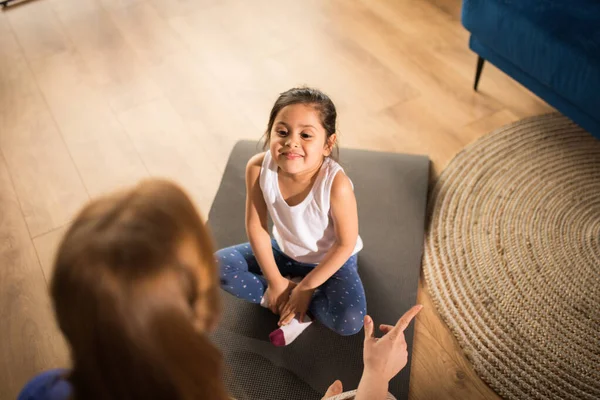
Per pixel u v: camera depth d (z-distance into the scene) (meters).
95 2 2.55
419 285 1.43
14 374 1.31
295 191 1.14
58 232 1.62
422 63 2.10
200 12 2.46
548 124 1.81
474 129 1.83
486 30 1.71
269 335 1.31
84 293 0.32
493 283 1.40
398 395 1.20
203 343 0.34
